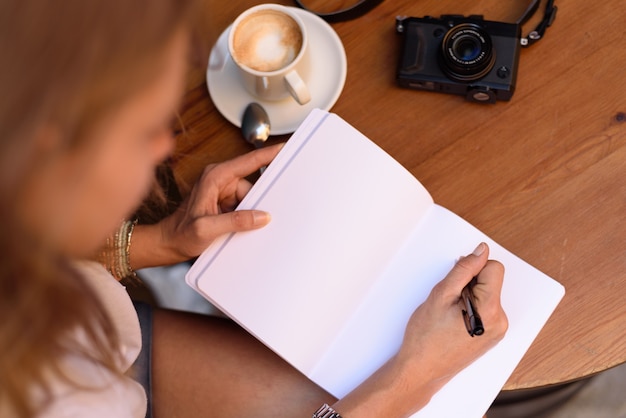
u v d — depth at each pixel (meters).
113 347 0.66
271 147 0.94
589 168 0.95
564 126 0.97
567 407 1.55
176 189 1.01
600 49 0.99
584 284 0.91
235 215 0.87
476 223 0.95
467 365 0.86
